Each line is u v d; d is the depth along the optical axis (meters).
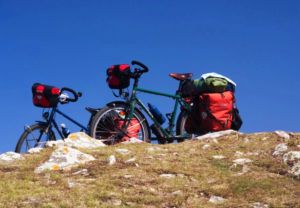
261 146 12.39
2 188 9.82
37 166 11.35
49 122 13.62
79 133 13.35
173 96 14.63
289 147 11.82
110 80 14.09
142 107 14.24
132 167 11.08
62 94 13.91
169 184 10.14
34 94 13.82
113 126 13.76
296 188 9.75
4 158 11.93
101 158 11.86
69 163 11.30
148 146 12.95
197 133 14.75
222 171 10.83
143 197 9.38
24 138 13.23
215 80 14.33
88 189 9.78
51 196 9.42
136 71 14.09
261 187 9.77
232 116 14.55
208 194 9.63
